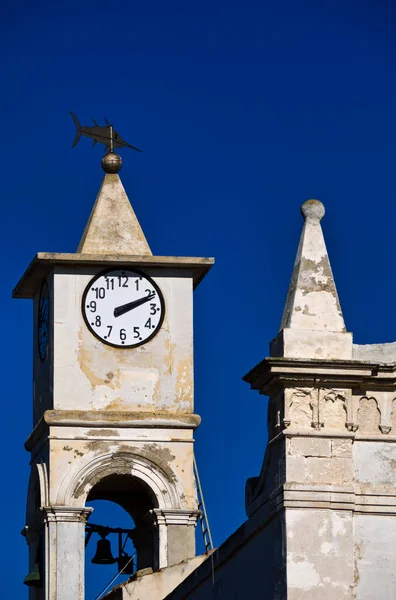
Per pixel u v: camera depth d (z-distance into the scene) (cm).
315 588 3180
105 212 5175
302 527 3197
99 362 5016
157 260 5050
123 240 5125
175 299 5075
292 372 3222
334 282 3297
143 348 5038
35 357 5228
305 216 3344
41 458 5016
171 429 4981
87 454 4944
